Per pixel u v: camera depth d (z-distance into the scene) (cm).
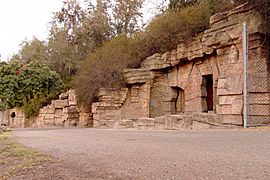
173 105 2119
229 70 1389
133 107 2169
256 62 1246
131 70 2153
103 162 521
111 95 2166
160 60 2103
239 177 374
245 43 1205
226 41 1386
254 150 589
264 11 1263
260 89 1209
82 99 2364
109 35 3522
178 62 1983
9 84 1825
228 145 678
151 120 1622
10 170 495
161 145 731
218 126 1301
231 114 1272
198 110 1836
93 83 2255
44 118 2886
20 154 661
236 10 1360
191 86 1909
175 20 2052
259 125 1160
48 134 1308
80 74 2517
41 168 498
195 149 636
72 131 1555
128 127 1864
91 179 405
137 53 2333
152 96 2142
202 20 1872
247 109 1183
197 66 1855
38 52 3784
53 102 2794
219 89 1372
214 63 1670
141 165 477
